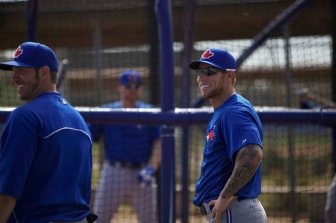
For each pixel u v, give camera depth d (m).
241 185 9.92
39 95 9.77
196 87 19.19
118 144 18.23
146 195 18.23
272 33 18.08
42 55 9.75
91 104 23.72
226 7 20.42
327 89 22.25
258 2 20.38
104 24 20.55
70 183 9.52
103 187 18.39
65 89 23.09
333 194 15.88
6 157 8.95
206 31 20.86
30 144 9.02
